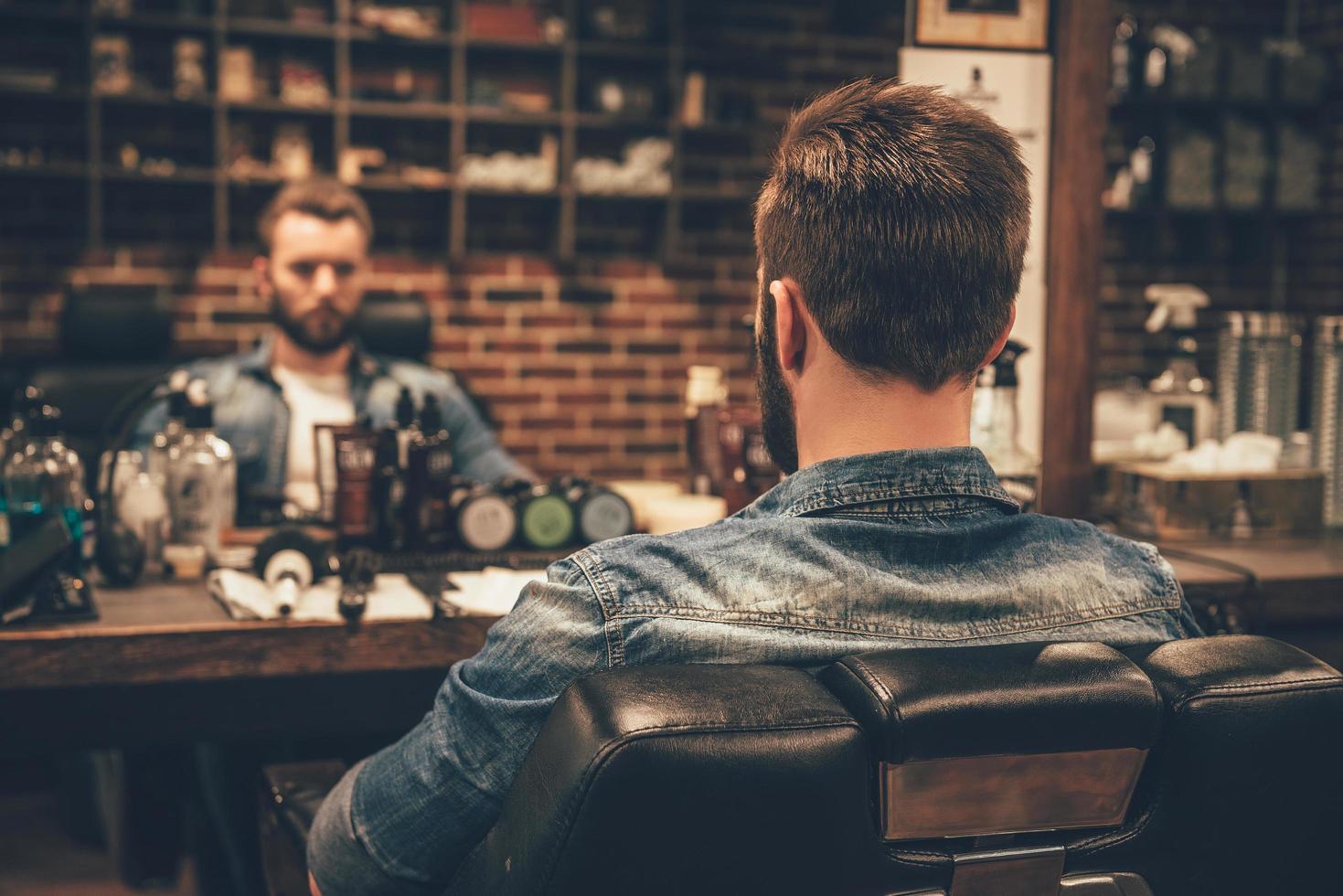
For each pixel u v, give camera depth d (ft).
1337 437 7.20
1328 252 14.83
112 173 12.94
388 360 8.90
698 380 7.20
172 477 5.92
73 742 4.91
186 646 4.85
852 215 2.62
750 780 2.15
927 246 2.58
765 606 2.52
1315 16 15.26
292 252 8.15
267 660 4.94
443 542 6.15
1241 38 15.71
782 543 2.59
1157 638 2.76
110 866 9.42
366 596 5.05
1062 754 2.34
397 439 6.07
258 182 13.52
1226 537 6.77
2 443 6.07
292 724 5.16
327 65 13.78
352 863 2.89
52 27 13.08
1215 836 2.51
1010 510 2.80
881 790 2.27
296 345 8.39
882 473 2.67
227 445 6.14
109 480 5.77
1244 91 14.61
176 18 13.09
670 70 14.38
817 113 2.81
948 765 2.27
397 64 14.08
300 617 4.99
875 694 2.24
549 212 14.67
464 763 2.59
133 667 4.81
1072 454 6.35
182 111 13.56
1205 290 15.57
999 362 5.96
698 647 2.48
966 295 2.62
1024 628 2.63
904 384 2.68
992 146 2.68
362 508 5.98
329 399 8.54
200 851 6.89
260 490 6.73
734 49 14.94
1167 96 14.48
